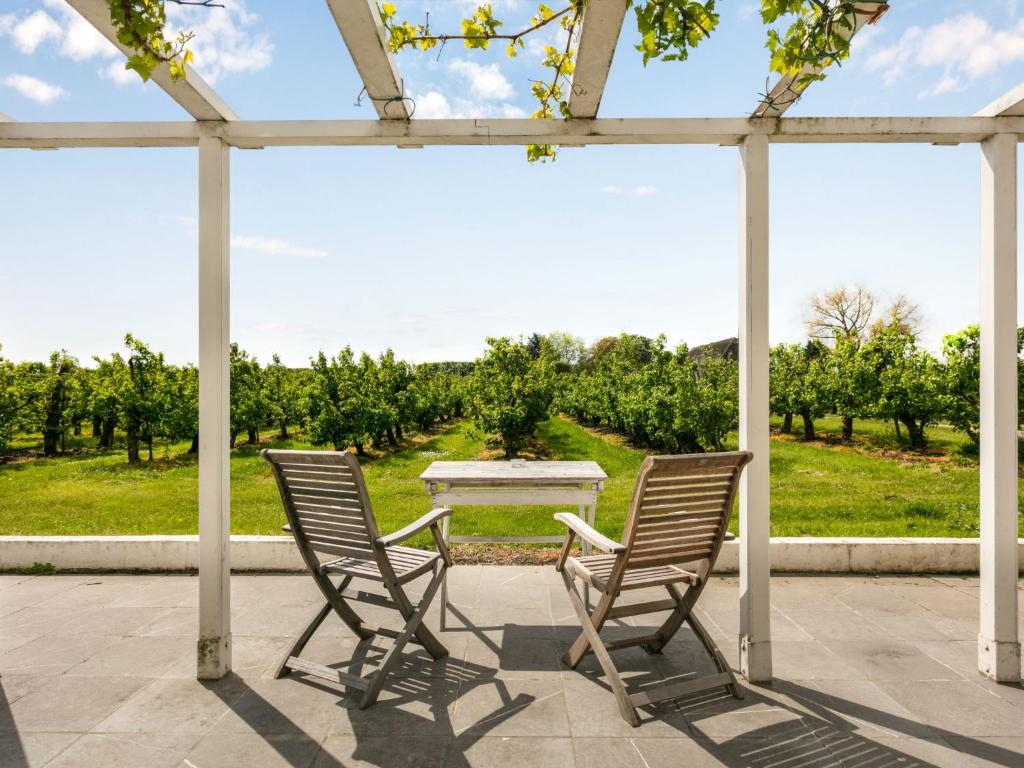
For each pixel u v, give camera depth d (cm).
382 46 231
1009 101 271
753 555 282
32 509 789
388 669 264
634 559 267
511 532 592
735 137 287
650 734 237
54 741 231
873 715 251
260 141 289
